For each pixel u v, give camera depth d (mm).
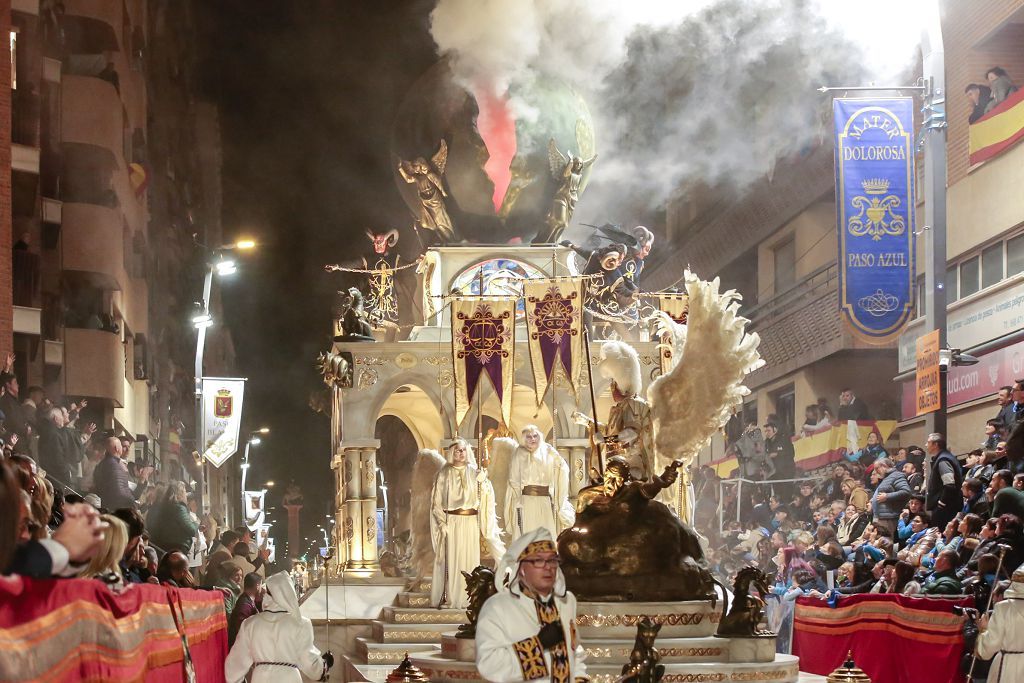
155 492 28016
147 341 48906
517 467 19359
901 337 32531
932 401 21797
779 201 38438
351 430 21344
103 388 37844
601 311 22234
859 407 32406
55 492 13828
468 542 19016
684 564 15359
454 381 21094
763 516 29188
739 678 14148
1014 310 25703
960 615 15602
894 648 16031
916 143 31047
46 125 37438
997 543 16469
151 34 51469
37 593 6449
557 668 9438
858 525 23203
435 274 22828
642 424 17266
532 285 21156
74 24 39969
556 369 20984
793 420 38188
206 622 14695
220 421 36688
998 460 20156
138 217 46469
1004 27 26906
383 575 21047
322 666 13508
